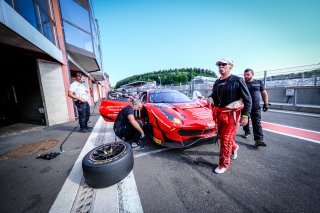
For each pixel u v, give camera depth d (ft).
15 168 7.00
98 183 5.13
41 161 7.67
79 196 4.98
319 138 9.18
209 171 6.16
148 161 7.18
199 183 5.41
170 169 6.41
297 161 6.61
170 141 7.86
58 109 16.29
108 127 14.07
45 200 4.85
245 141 9.25
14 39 9.93
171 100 11.24
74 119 18.34
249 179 5.49
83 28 21.72
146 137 10.60
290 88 21.66
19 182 5.89
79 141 10.49
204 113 8.75
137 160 7.32
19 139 11.40
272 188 4.96
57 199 4.83
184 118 7.95
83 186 5.48
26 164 7.38
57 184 5.72
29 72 16.21
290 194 4.66
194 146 8.71
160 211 4.22
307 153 7.32
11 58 14.88
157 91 12.73
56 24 16.33
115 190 5.16
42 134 12.54
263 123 13.21
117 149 6.12
